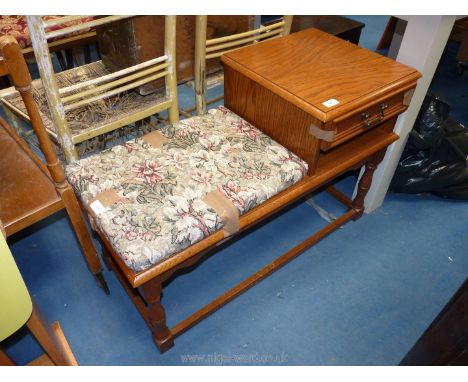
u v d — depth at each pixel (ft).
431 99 5.11
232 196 3.49
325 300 4.63
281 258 4.86
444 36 4.03
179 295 4.65
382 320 4.46
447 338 2.31
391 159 5.03
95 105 4.63
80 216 3.86
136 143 4.01
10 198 3.63
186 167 3.74
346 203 5.66
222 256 5.05
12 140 4.25
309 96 3.61
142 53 4.58
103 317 4.43
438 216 5.69
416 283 4.83
